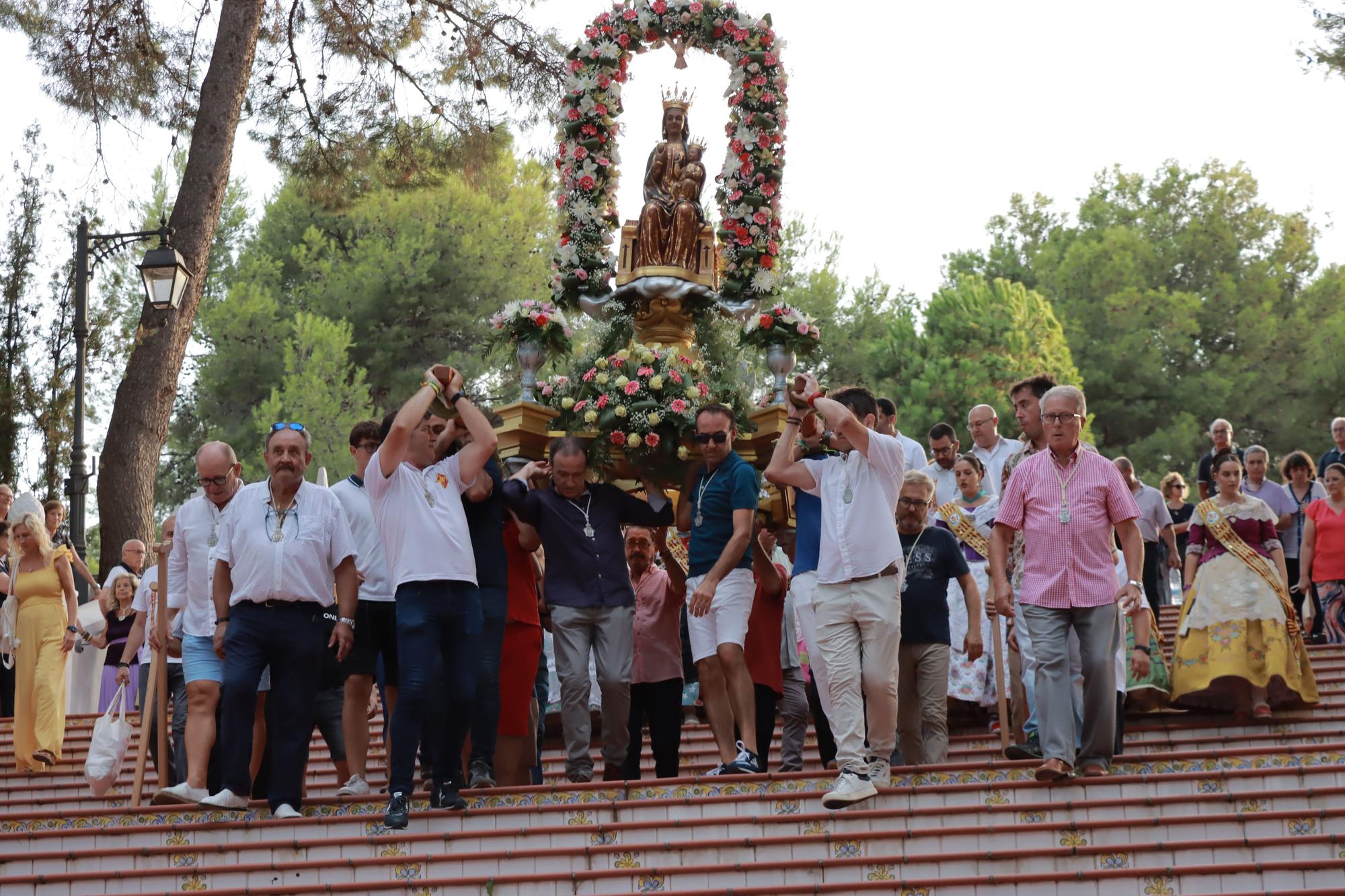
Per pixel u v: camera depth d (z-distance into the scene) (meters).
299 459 7.84
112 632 11.64
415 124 18.31
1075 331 37.41
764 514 10.04
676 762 8.72
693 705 10.27
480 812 7.25
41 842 7.37
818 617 7.46
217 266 32.00
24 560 11.41
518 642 8.38
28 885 7.00
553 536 8.43
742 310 11.45
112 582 11.94
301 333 27.95
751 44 11.69
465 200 29.75
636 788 7.48
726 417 8.36
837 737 7.24
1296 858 6.21
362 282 28.94
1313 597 13.81
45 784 10.73
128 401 15.59
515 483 8.41
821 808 7.12
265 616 7.68
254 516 7.77
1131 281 38.81
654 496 8.95
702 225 11.61
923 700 8.41
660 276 11.34
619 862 6.83
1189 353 37.69
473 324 29.31
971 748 9.24
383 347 29.08
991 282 42.03
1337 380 35.62
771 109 11.70
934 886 6.28
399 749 7.30
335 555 7.87
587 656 8.39
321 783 9.57
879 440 7.47
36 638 11.20
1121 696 8.51
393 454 7.52
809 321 10.90
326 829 7.29
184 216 16.12
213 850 7.16
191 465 30.56
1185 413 36.06
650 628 8.76
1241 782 6.98
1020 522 7.63
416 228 29.64
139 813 7.67
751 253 11.45
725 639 8.12
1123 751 9.02
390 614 8.40
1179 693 9.47
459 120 18.27
